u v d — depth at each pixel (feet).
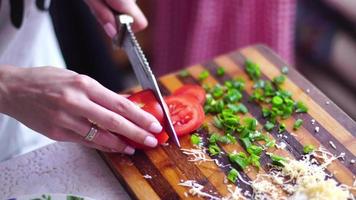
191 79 2.35
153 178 2.01
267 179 1.99
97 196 2.02
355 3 3.32
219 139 2.11
